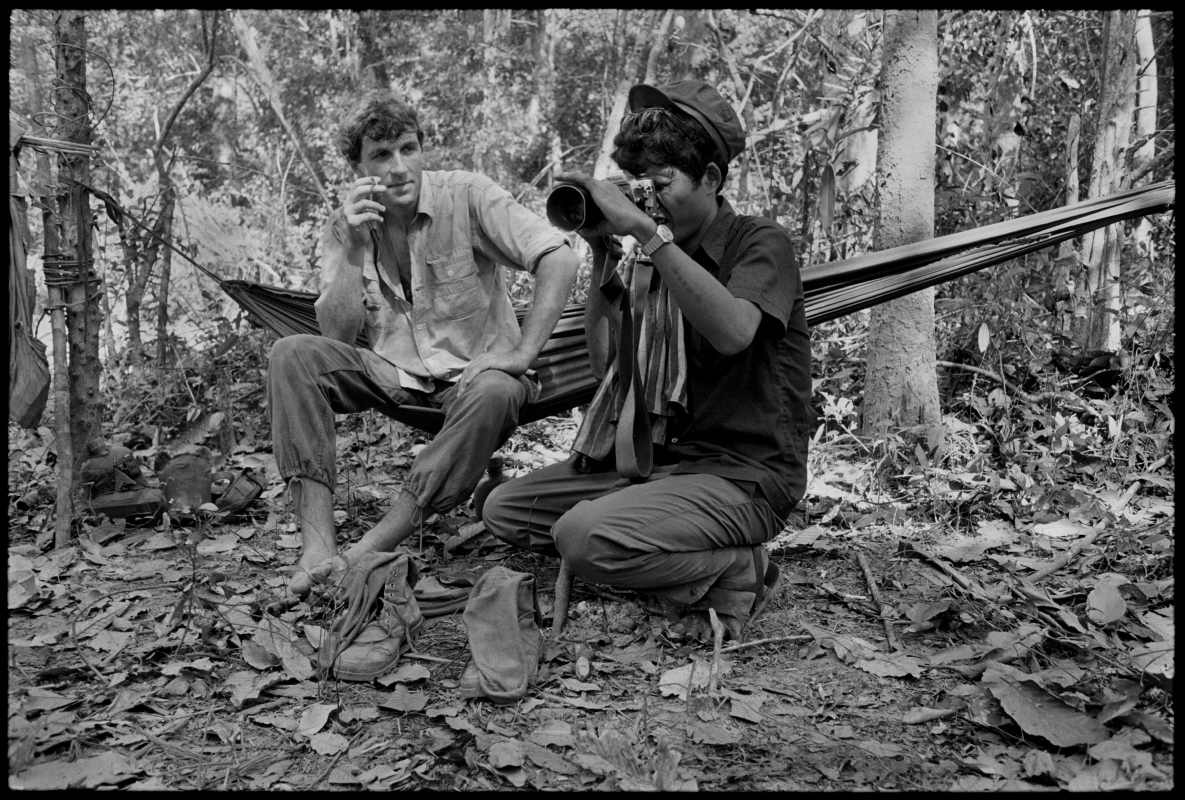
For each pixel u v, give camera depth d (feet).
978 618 8.51
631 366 8.29
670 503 7.73
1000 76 19.42
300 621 8.34
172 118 18.17
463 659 7.81
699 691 7.28
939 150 18.78
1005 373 14.89
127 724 6.82
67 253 10.76
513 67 49.60
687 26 34.81
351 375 9.21
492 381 8.86
